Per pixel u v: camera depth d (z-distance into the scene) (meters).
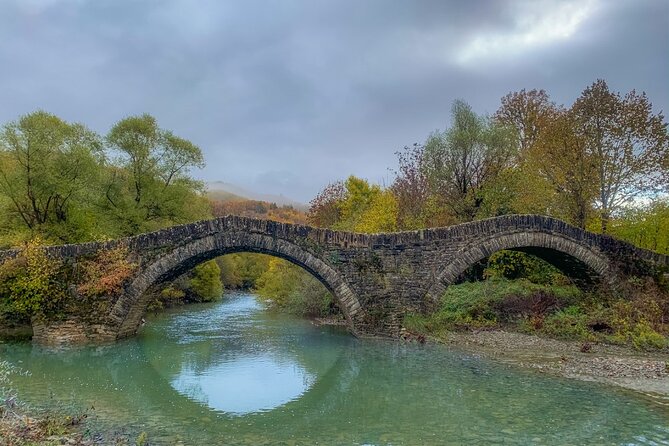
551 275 30.98
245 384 15.97
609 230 30.88
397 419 11.88
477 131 32.59
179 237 22.69
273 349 22.02
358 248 23.56
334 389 15.16
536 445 9.90
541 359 18.64
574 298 26.77
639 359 18.38
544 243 24.84
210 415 12.40
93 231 31.09
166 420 11.79
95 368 17.86
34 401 12.99
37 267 21.78
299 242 23.03
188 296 48.66
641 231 31.73
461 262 23.94
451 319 25.67
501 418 11.71
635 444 9.91
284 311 39.06
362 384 15.41
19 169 28.14
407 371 17.02
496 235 24.33
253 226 22.83
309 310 34.94
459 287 29.06
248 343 23.64
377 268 23.58
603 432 10.62
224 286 70.06
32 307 21.78
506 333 23.73
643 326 21.42
